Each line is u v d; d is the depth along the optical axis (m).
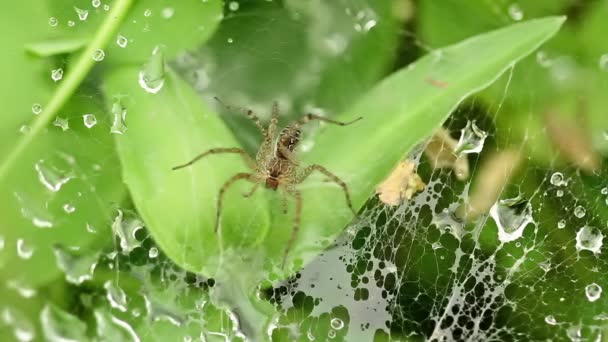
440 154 0.18
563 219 0.18
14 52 0.18
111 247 0.18
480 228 0.18
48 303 0.17
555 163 0.18
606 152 0.18
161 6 0.18
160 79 0.17
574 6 0.18
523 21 0.18
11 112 0.17
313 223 0.17
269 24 0.19
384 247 0.18
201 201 0.17
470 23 0.18
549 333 0.18
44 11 0.18
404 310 0.18
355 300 0.18
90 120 0.18
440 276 0.18
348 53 0.18
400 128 0.17
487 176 0.18
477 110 0.18
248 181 0.17
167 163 0.17
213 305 0.17
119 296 0.17
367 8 0.19
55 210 0.18
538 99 0.18
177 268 0.17
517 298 0.18
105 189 0.18
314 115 0.18
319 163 0.17
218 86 0.18
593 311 0.18
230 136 0.17
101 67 0.18
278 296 0.18
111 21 0.18
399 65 0.18
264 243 0.17
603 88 0.18
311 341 0.17
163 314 0.17
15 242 0.17
